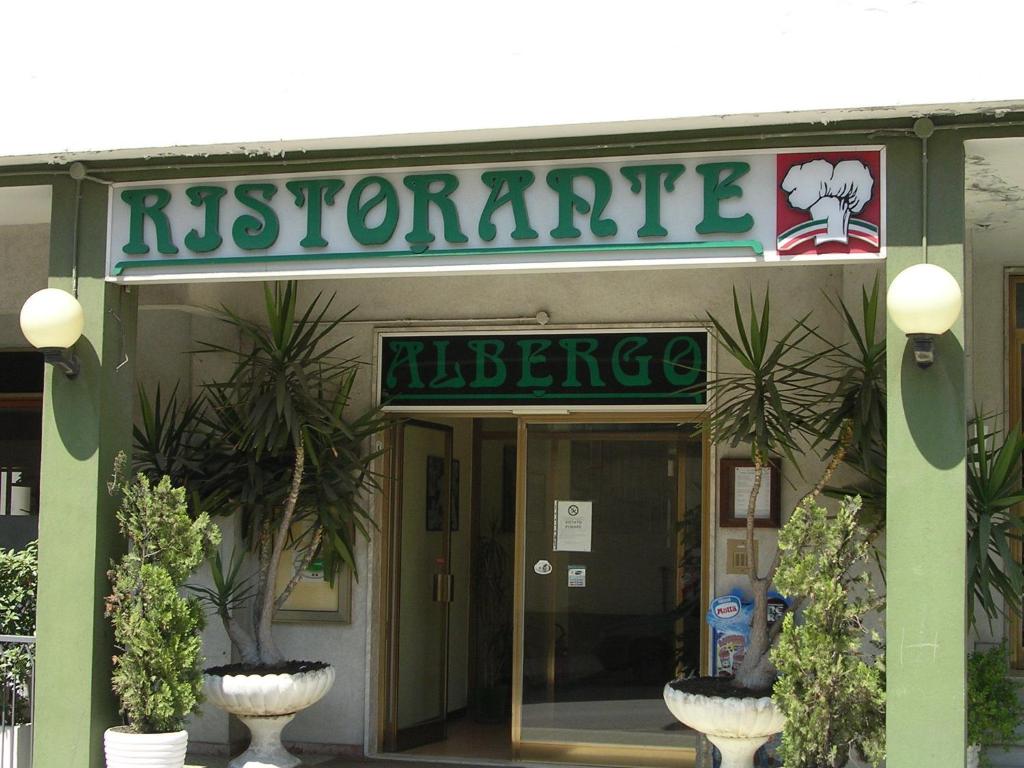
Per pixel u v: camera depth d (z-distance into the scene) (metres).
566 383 8.84
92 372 7.28
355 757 8.91
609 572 8.77
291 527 8.95
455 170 6.88
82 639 7.14
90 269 7.34
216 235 7.15
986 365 8.74
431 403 9.05
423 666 9.56
